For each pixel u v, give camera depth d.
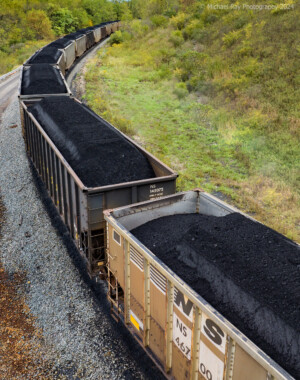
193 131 18.61
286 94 19.03
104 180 8.31
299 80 19.34
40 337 7.39
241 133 17.34
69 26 73.56
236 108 19.70
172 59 30.61
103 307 7.87
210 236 5.78
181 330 4.99
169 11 42.97
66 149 9.79
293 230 10.61
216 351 4.34
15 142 17.86
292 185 13.18
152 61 31.55
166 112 21.34
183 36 34.59
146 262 5.51
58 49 27.00
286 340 4.10
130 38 42.06
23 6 71.50
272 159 14.98
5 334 7.48
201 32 32.28
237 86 21.58
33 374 6.59
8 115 22.91
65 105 13.04
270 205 12.12
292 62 21.09
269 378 3.61
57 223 11.05
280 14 27.03
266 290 4.62
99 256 7.77
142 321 6.04
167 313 5.20
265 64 22.28
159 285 5.31
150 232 6.82
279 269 4.91
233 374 4.15
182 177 13.80
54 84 16.52
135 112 21.39
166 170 8.30
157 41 36.59
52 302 8.26
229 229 5.95
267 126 17.27
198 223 6.32
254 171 14.33
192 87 24.34
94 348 7.00
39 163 12.45
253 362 3.81
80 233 8.21
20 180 14.18
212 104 21.27
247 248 5.41
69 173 8.19
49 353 7.00
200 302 4.35
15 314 8.05
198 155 15.96
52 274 9.14
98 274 7.98
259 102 19.39
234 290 4.83
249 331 4.45
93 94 23.83
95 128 10.66
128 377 6.37
